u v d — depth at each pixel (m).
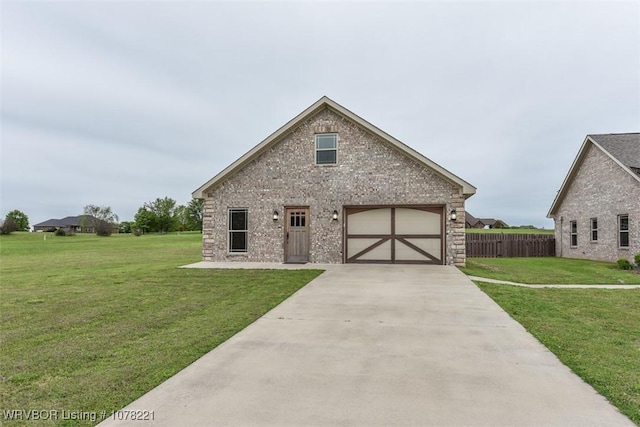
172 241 42.44
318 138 14.27
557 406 3.24
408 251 13.67
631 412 3.12
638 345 4.90
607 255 17.78
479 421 2.99
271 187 14.47
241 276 10.91
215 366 4.21
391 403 3.30
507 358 4.45
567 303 7.49
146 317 6.44
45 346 4.94
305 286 9.25
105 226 59.78
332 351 4.70
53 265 16.61
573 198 21.00
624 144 18.00
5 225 59.12
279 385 3.69
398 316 6.42
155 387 3.67
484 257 22.03
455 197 13.34
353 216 14.02
